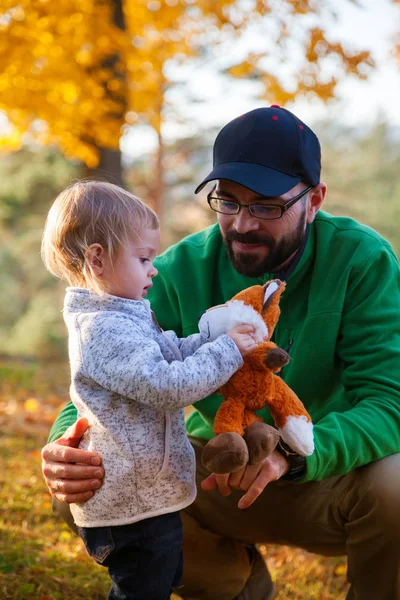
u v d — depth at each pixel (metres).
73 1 7.96
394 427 2.39
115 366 2.01
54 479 2.18
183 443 2.17
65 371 11.80
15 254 27.23
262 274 2.54
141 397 1.98
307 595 3.22
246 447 1.99
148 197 24.17
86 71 8.64
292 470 2.22
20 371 10.91
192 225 27.70
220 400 2.67
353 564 2.48
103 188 2.22
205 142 26.27
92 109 8.74
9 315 27.48
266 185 2.37
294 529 2.70
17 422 6.81
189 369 1.97
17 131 10.03
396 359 2.49
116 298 2.13
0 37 7.86
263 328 2.08
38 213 26.88
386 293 2.59
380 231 30.56
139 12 9.32
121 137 9.32
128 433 2.08
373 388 2.47
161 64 9.48
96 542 2.17
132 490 2.09
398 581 2.39
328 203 32.28
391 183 33.41
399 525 2.33
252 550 2.95
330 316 2.60
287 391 2.14
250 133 2.47
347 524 2.47
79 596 2.96
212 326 2.11
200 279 2.80
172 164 26.36
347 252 2.64
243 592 2.89
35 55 8.34
